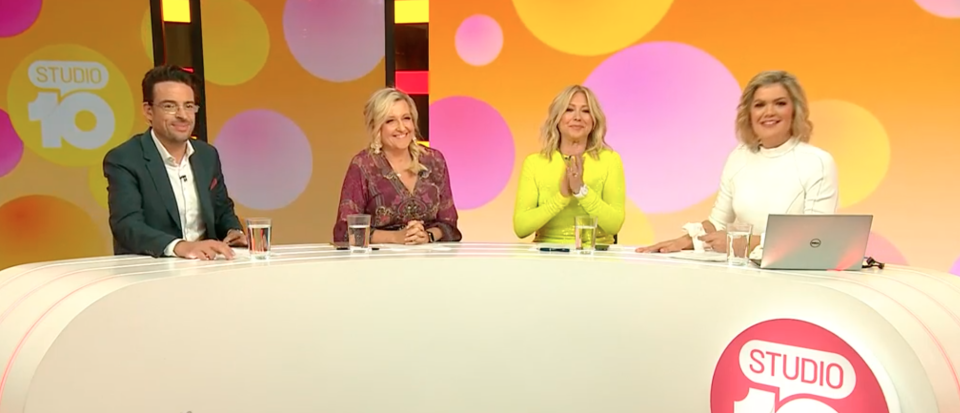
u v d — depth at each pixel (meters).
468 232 3.68
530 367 1.67
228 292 1.39
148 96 1.84
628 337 1.58
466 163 3.65
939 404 1.06
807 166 1.91
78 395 1.10
